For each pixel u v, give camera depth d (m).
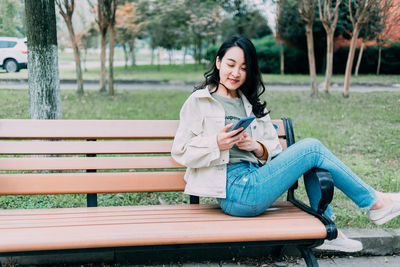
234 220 2.13
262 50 22.95
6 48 7.80
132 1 20.48
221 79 2.34
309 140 2.19
